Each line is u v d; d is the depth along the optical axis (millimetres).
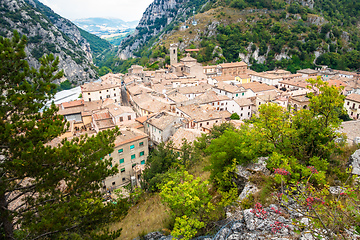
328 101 18078
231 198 17547
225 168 20172
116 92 102062
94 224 15594
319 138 19172
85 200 15648
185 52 197000
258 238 13281
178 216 16281
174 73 146625
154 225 21391
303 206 14078
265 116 20406
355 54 188000
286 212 14430
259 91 102250
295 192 15766
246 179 19156
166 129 55688
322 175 14484
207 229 15398
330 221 11523
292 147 20438
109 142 17328
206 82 125375
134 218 26078
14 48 14102
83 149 15500
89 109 81062
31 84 14789
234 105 88250
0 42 13633
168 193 16672
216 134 45219
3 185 13078
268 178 17719
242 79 134125
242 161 20266
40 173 13625
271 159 17688
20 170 13133
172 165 36750
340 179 16688
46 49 196750
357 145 20297
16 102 13578
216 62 187625
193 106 71812
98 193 16375
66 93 155125
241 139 21328
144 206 29094
